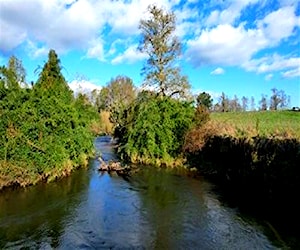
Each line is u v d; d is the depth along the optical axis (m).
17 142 20.02
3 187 19.64
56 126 23.22
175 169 27.86
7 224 14.48
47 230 13.91
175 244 12.81
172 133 30.80
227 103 87.44
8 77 23.78
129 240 13.13
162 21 37.94
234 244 12.77
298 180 15.49
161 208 17.17
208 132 28.25
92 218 15.51
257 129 27.20
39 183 21.50
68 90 34.88
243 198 18.89
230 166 23.67
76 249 12.22
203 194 19.81
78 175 24.81
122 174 25.66
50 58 36.28
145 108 32.84
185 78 38.00
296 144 16.66
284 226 14.39
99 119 63.94
